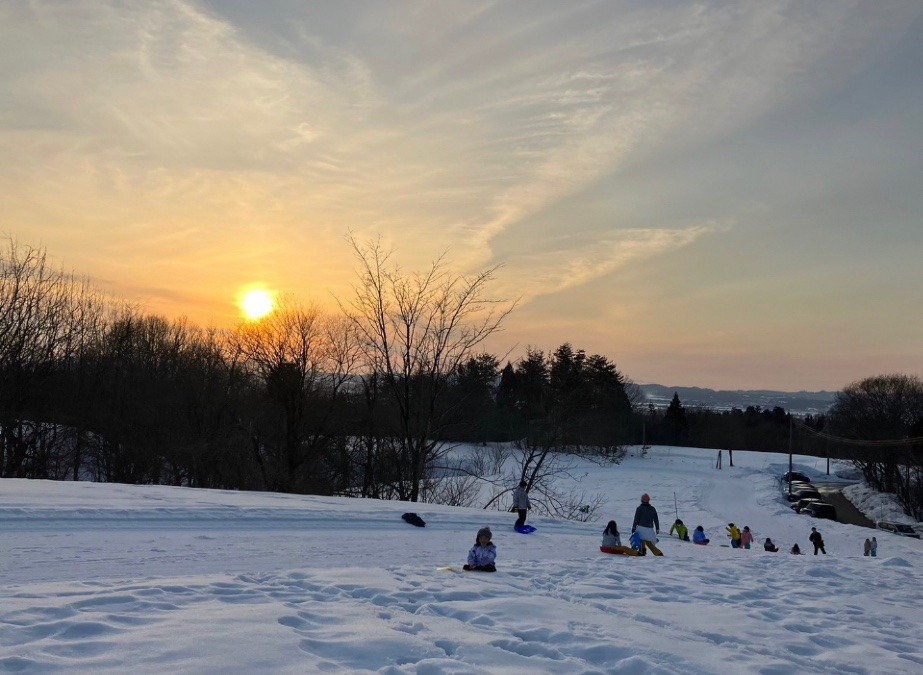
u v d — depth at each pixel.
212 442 37.09
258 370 35.06
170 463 39.47
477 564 12.50
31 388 38.62
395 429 36.03
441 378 34.91
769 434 126.44
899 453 67.62
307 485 34.78
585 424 51.41
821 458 109.50
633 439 106.69
